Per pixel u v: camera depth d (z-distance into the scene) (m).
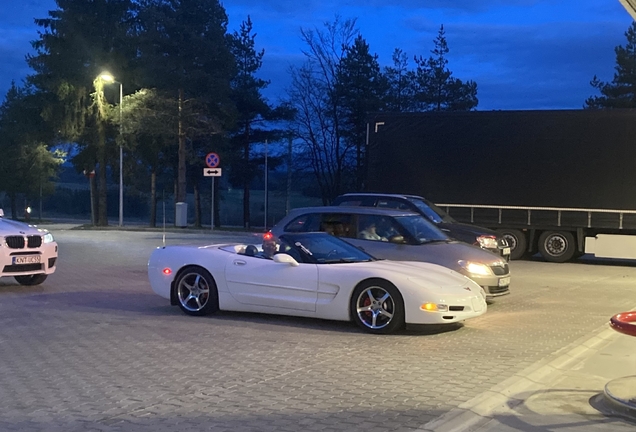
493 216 21.89
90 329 9.59
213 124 40.62
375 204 16.81
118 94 42.91
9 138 55.03
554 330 9.90
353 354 8.16
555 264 21.06
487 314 11.37
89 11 42.00
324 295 9.73
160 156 46.38
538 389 6.88
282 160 51.09
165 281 10.93
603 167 20.67
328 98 48.91
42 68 42.81
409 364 7.67
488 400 6.25
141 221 61.53
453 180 22.25
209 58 41.06
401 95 55.25
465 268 11.70
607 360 8.20
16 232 13.52
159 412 5.86
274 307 10.09
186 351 8.23
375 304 9.43
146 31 40.84
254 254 10.66
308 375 7.14
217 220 51.16
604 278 17.30
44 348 8.37
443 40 55.19
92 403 6.11
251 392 6.48
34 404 6.07
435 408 6.01
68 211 76.19
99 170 48.06
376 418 5.72
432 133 22.42
